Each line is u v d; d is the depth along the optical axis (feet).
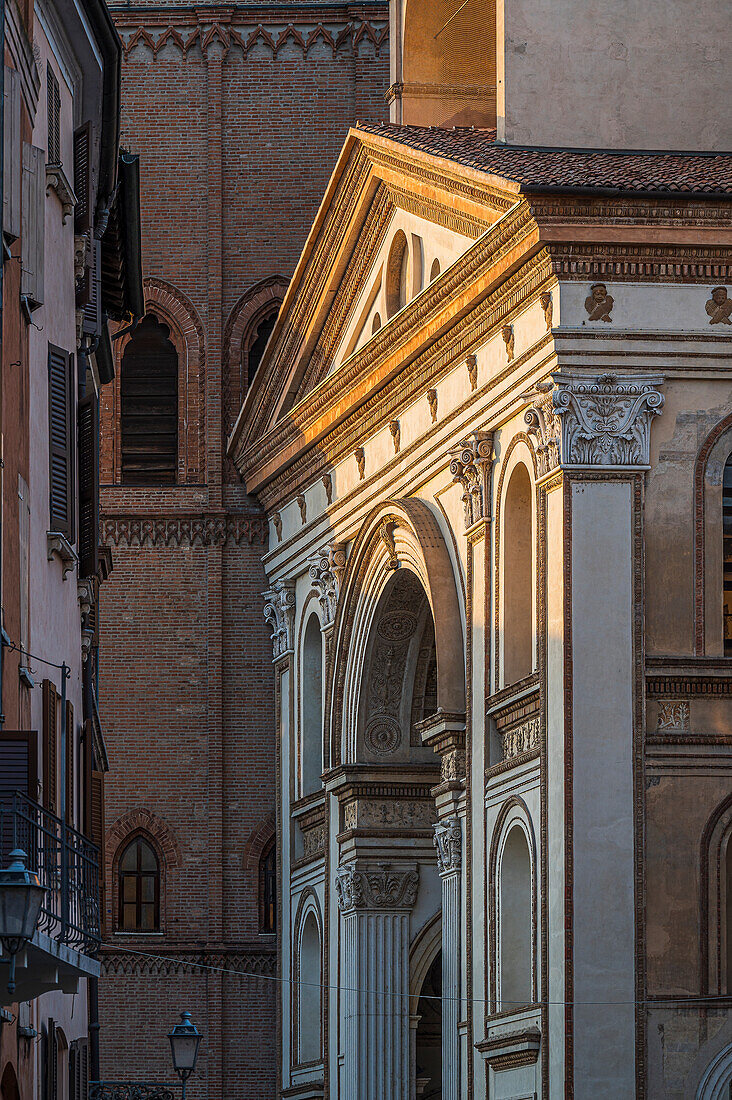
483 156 183.62
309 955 239.50
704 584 168.35
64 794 131.03
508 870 178.91
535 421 170.60
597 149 192.44
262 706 260.62
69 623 148.15
